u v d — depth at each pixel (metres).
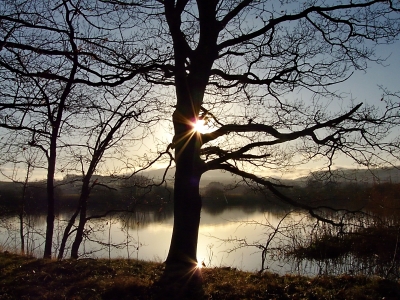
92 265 8.56
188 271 7.27
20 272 8.13
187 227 7.73
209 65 8.28
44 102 9.07
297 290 6.73
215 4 8.16
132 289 6.66
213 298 6.35
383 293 6.52
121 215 16.00
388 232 9.92
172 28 8.02
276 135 8.19
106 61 8.09
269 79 8.98
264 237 13.95
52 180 13.26
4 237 19.56
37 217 20.30
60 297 6.48
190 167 7.91
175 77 8.17
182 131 7.96
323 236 12.63
